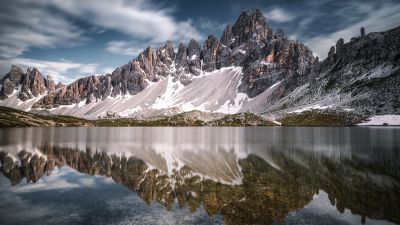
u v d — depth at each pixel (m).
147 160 64.69
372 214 29.34
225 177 46.50
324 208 31.14
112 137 139.88
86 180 45.00
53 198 35.09
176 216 29.00
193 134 164.50
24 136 139.50
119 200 34.28
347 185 40.84
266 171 51.09
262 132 176.38
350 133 154.62
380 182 42.47
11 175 48.56
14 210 30.73
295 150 79.69
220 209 30.97
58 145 96.38
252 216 28.86
